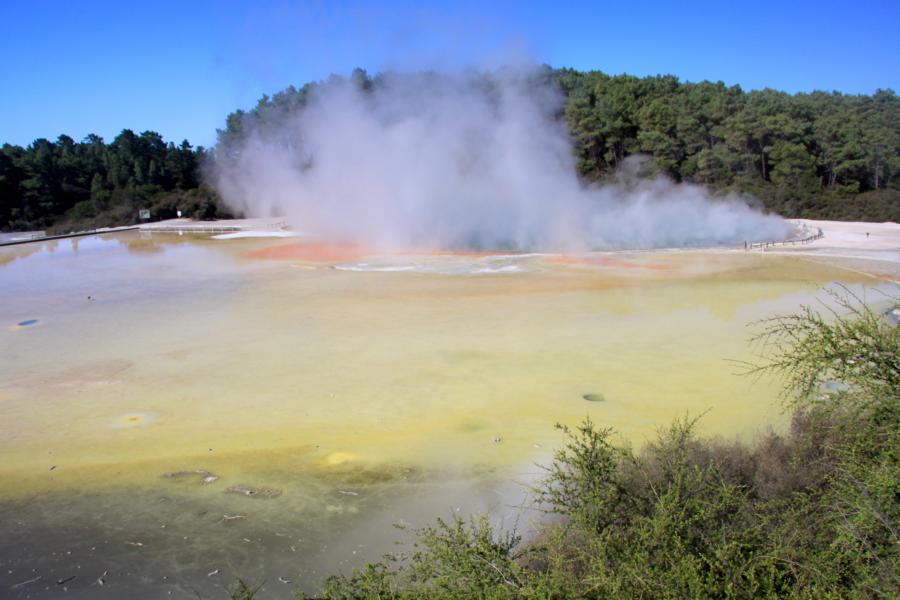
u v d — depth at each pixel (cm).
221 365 1944
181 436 1458
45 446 1412
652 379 1773
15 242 5753
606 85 8069
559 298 2822
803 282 3148
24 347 2166
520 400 1641
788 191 6919
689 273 3447
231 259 4303
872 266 3528
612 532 708
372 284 3228
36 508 1170
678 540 651
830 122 7919
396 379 1802
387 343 2144
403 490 1217
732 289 2997
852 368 715
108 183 9269
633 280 3247
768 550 657
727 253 4219
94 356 2050
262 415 1568
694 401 1616
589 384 1744
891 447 670
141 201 8244
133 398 1689
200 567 1002
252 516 1138
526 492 1185
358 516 1131
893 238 4912
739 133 7219
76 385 1789
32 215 8681
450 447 1391
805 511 739
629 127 7281
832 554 656
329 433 1466
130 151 9575
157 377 1845
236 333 2298
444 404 1622
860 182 7744
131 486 1244
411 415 1559
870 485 638
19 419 1559
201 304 2811
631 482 860
